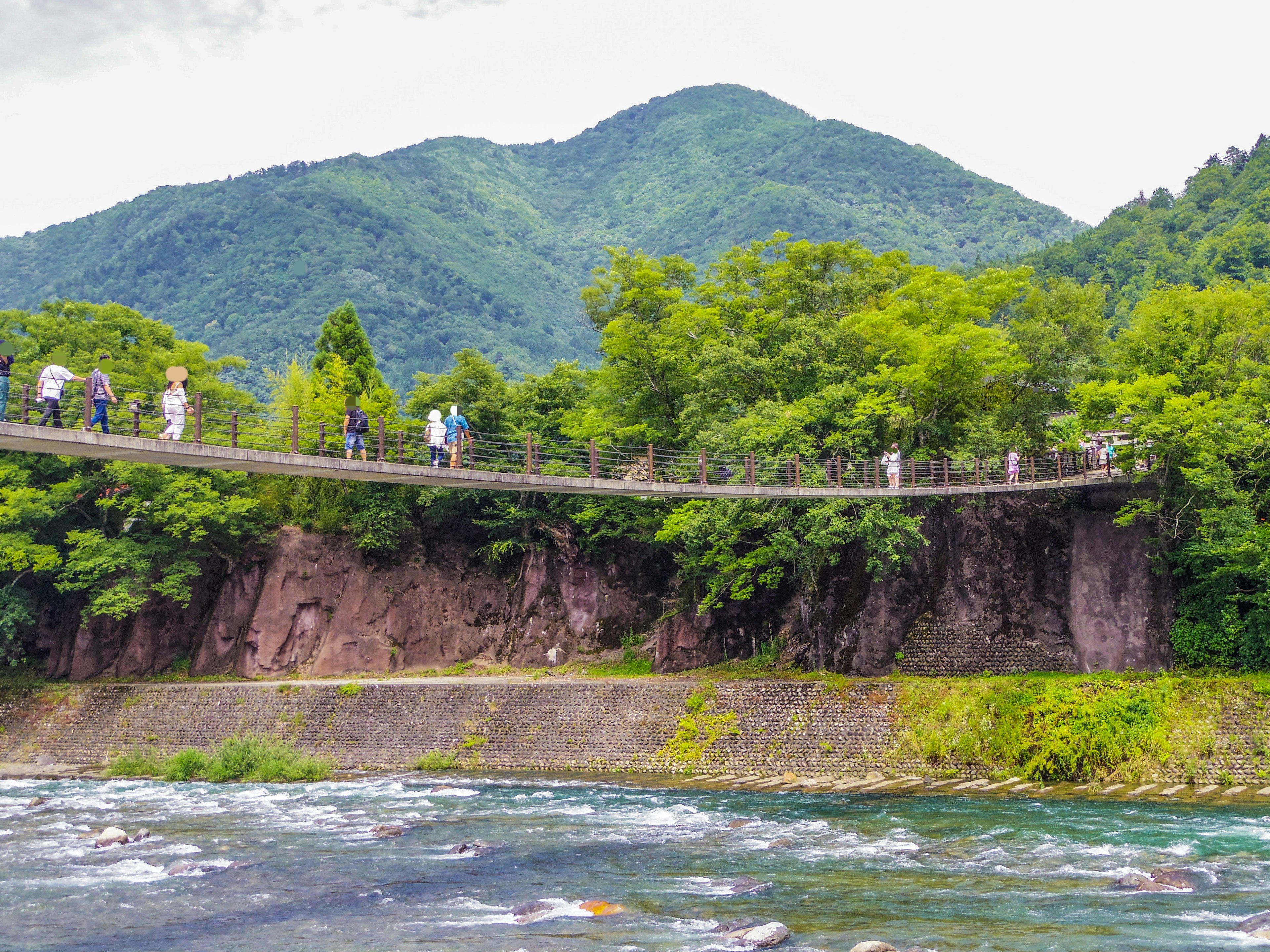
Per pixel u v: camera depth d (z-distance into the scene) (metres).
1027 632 42.84
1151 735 36.16
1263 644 38.62
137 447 24.66
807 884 23.58
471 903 22.67
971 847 26.95
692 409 49.81
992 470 45.28
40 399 24.88
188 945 20.06
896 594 44.69
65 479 54.97
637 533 57.56
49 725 48.56
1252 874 23.77
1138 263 125.56
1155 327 44.69
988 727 37.91
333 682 50.34
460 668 57.75
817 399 45.66
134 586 53.31
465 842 28.69
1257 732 35.38
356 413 30.81
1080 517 43.78
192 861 26.72
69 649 55.78
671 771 40.31
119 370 56.41
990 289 52.56
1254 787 34.25
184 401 27.66
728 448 45.16
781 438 43.94
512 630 58.69
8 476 52.78
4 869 26.17
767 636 50.69
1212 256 112.62
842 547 47.19
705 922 20.89
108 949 19.94
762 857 26.30
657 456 54.25
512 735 43.59
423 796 36.69
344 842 29.06
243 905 22.70
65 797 38.06
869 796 34.81
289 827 31.27
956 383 48.00
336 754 44.81
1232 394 42.09
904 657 43.84
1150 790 34.25
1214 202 137.62
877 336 48.44
